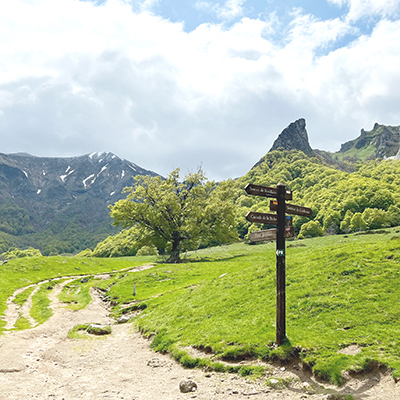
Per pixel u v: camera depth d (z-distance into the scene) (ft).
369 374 39.55
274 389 40.65
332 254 81.71
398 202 487.20
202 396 40.45
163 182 279.49
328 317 55.11
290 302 64.54
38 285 165.27
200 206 270.67
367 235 308.19
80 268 219.20
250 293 76.69
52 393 43.75
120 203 262.88
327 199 585.22
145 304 105.40
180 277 147.74
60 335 79.25
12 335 75.56
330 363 42.27
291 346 48.65
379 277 62.95
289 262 88.94
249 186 50.78
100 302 127.34
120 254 476.13
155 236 262.26
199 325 68.64
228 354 51.57
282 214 54.08
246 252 278.46
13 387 45.52
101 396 42.55
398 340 43.88
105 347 70.08
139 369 54.80
